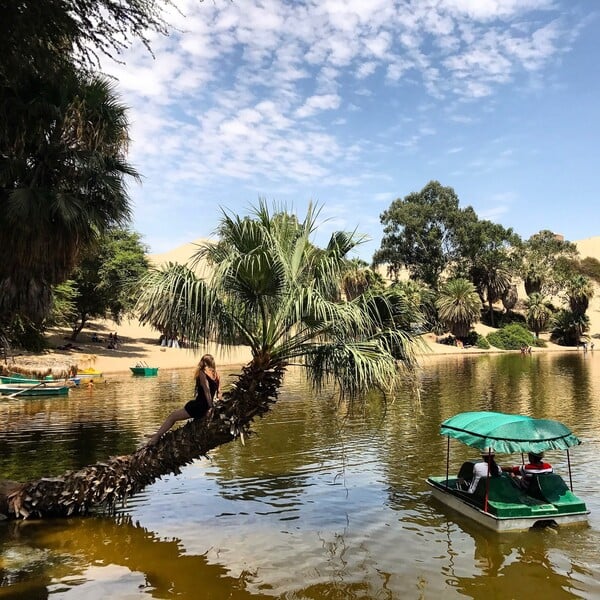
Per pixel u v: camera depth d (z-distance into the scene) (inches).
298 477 434.3
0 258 430.0
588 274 4138.8
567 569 265.3
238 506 363.3
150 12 222.8
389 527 323.0
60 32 223.1
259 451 524.4
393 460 487.8
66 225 411.2
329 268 316.2
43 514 344.2
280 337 314.2
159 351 1877.5
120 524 329.7
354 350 303.3
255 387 316.2
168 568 266.7
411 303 337.4
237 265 286.7
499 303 3592.5
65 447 525.7
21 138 382.9
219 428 318.0
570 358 2126.0
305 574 259.8
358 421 685.3
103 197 451.2
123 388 1066.1
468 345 2726.4
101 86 420.8
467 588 244.7
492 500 331.3
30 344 1214.3
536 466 344.2
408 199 3513.8
